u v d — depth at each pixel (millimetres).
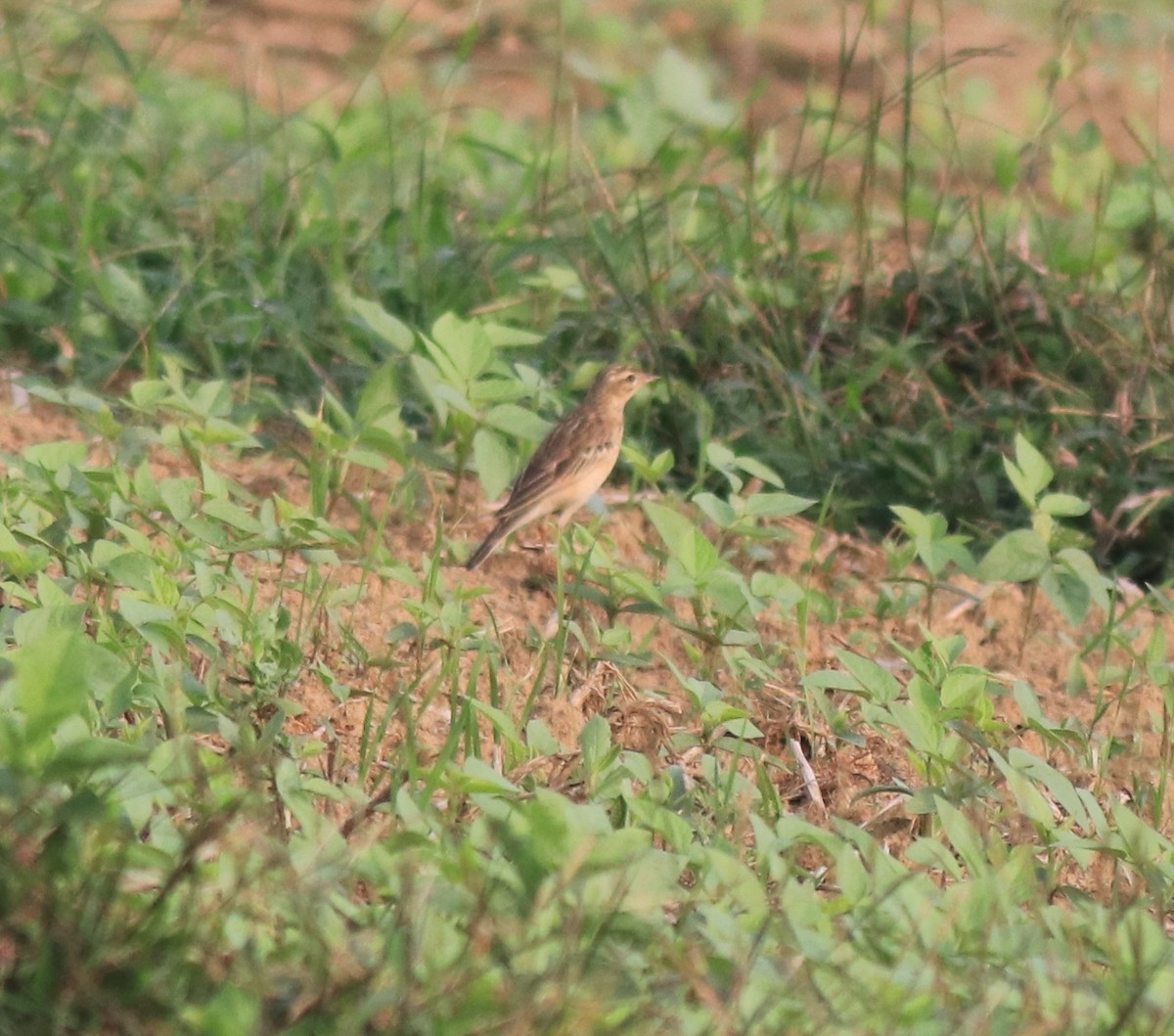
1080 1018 6305
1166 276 15680
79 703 6090
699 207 17141
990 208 21375
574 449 12133
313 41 25875
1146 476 13961
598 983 5852
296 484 12555
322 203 16844
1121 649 11961
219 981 5773
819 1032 5801
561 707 9547
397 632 9523
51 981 5656
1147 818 9617
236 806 6145
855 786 9539
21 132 15820
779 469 13938
